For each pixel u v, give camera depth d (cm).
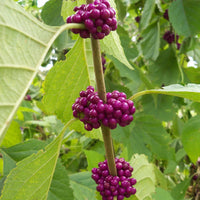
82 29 11
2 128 7
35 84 59
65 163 44
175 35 37
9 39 8
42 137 46
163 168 47
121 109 12
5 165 19
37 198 15
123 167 15
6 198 13
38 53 9
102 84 13
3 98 7
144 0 39
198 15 29
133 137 32
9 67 8
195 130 30
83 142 38
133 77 29
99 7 11
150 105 38
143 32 37
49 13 23
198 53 40
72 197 18
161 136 33
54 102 16
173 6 30
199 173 34
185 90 12
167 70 37
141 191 19
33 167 13
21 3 36
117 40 14
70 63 14
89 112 12
